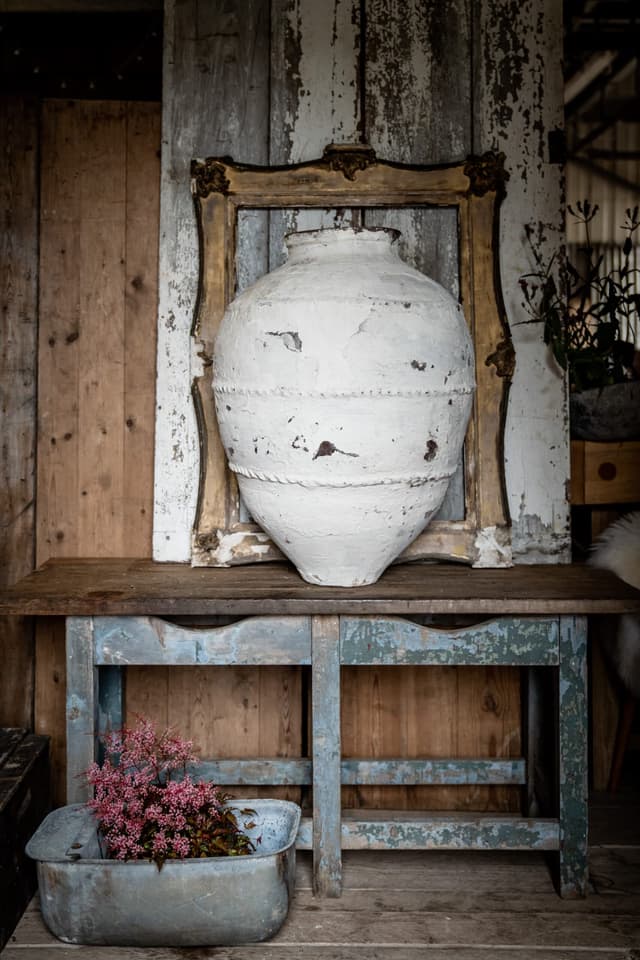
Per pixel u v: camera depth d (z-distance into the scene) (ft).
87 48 13.58
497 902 7.77
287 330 7.30
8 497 9.32
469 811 9.19
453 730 9.19
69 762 7.69
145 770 7.59
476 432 8.82
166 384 8.94
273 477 7.59
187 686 9.16
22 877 7.65
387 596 7.57
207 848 7.27
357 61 8.91
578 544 9.89
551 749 8.75
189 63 8.95
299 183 8.82
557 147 8.89
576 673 7.64
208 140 8.95
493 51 8.91
